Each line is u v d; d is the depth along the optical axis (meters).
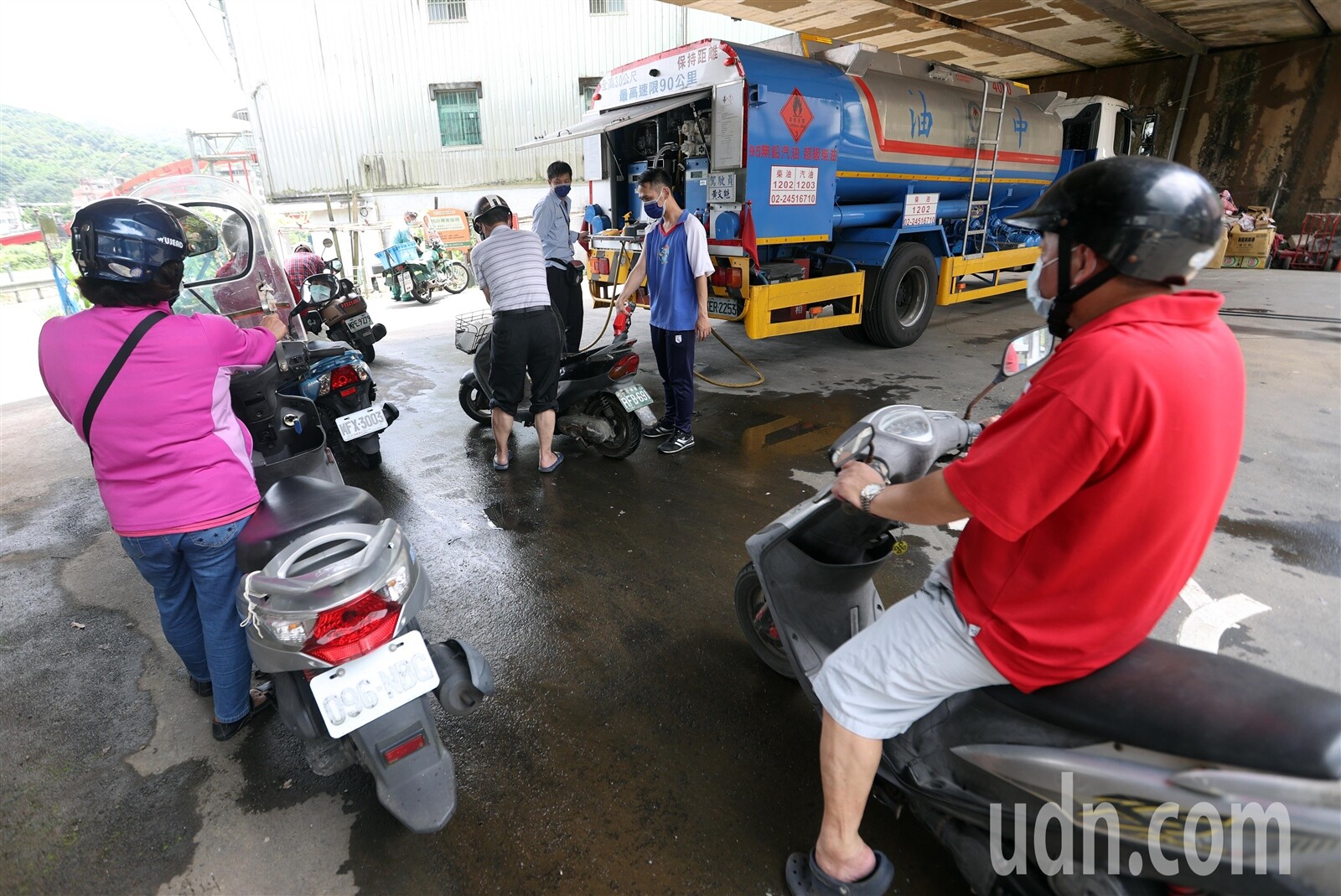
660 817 2.03
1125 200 1.09
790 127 5.51
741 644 2.79
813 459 4.57
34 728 2.46
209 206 3.78
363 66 15.95
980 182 7.60
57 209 9.31
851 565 2.07
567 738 2.33
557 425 4.66
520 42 16.39
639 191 4.31
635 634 2.86
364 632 1.73
